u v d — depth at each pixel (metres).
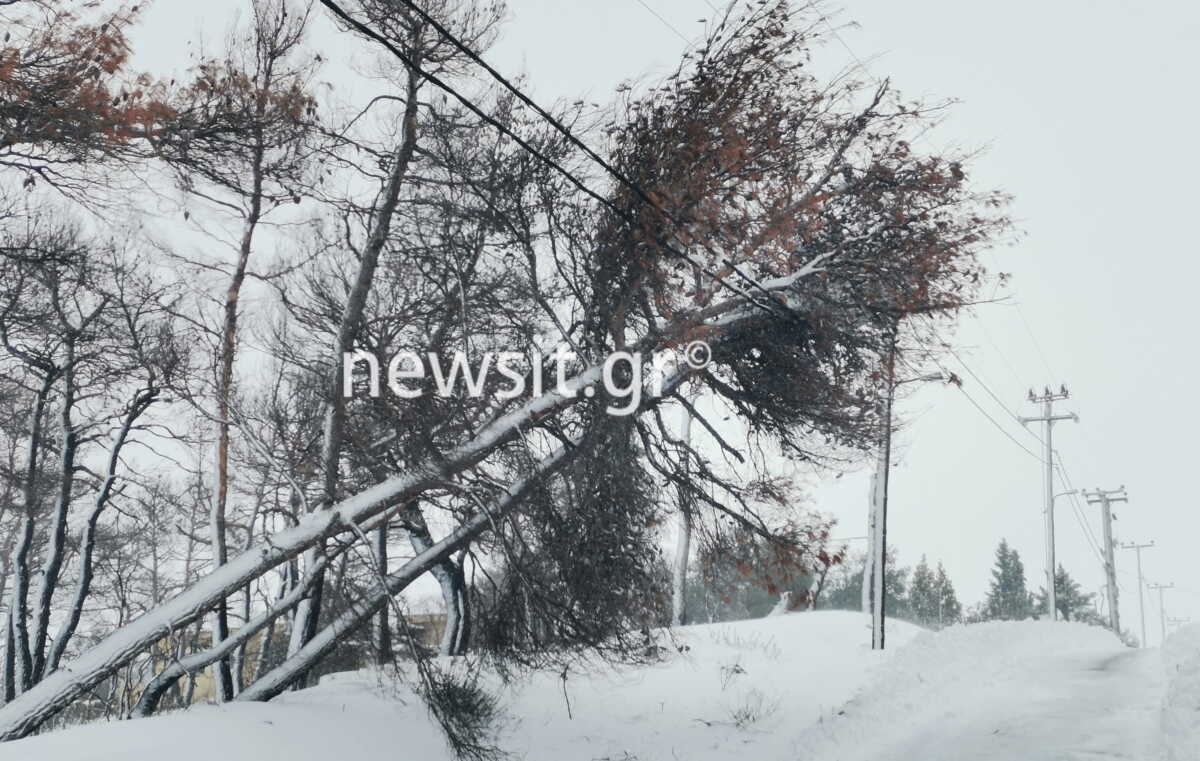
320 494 17.03
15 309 20.83
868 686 16.20
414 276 18.84
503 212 16.75
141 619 13.86
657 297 16.66
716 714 16.98
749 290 17.19
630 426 16.67
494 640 16.06
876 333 18.30
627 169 16.20
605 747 15.34
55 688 13.08
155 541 30.30
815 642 25.81
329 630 16.56
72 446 22.34
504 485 16.22
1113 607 53.53
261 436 17.83
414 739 14.51
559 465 16.17
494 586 16.39
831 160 17.05
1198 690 7.82
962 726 10.39
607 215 16.45
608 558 16.06
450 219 17.08
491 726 15.81
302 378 18.92
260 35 16.97
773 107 16.42
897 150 16.86
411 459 15.38
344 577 17.02
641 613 16.66
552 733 15.98
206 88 12.91
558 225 16.73
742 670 19.92
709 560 18.67
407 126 17.25
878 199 17.03
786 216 16.44
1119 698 10.41
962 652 15.53
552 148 16.44
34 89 10.79
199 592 14.12
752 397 18.38
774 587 18.45
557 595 15.87
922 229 16.98
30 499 21.92
